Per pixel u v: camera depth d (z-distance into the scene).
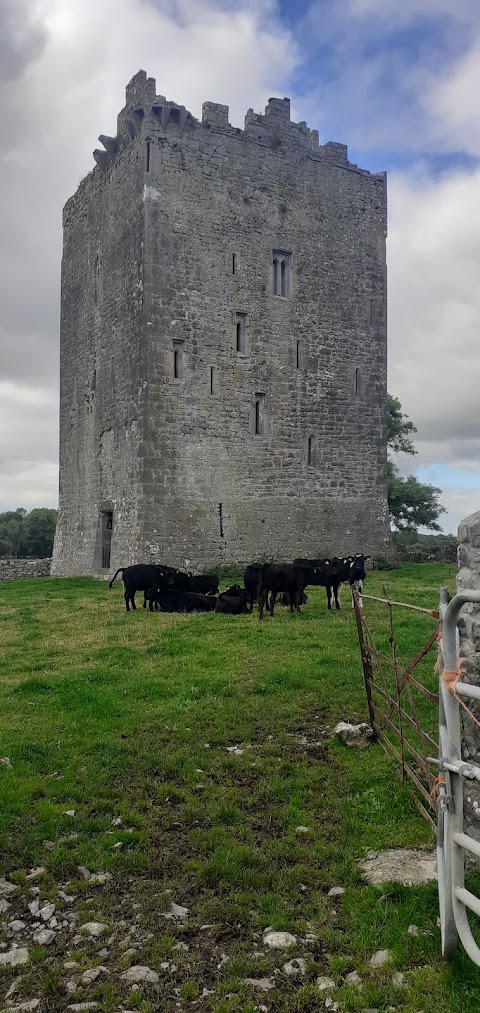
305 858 5.31
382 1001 3.81
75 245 30.45
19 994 4.01
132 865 5.23
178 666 10.84
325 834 5.66
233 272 25.86
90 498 28.00
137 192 24.72
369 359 29.27
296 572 15.41
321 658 10.74
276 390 26.73
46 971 4.18
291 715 8.47
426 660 10.64
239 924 4.57
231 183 25.95
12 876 5.14
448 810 3.99
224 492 25.25
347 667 10.29
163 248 24.38
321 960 4.21
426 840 5.54
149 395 23.84
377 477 29.20
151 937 4.45
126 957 4.25
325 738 7.75
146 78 24.25
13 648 12.89
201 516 24.66
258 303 26.41
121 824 5.90
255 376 26.22
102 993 3.96
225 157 25.84
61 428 31.56
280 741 7.68
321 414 27.86
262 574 14.98
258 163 26.62
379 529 29.05
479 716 4.71
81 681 10.09
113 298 26.47
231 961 4.18
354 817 5.91
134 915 4.69
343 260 28.72
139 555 23.56
